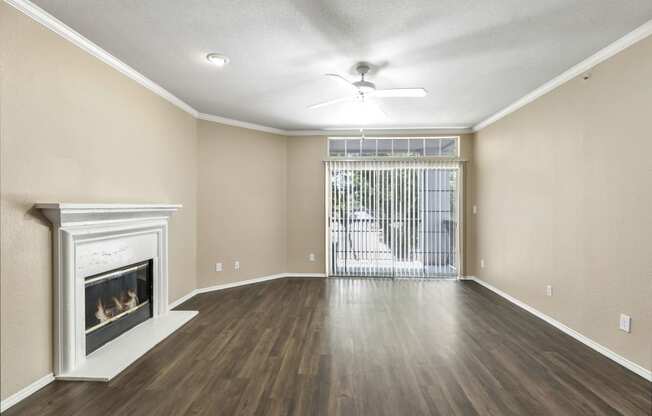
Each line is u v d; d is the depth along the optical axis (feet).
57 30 8.13
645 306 8.19
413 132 19.19
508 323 11.93
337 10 7.57
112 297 10.19
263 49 9.49
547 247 12.11
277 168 19.19
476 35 8.64
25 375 7.29
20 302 7.21
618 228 8.98
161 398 7.25
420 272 19.24
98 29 8.46
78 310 8.43
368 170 19.43
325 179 19.45
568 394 7.45
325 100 14.06
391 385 7.80
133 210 10.03
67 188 8.53
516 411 6.82
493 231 16.47
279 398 7.26
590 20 7.93
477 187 18.49
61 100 8.32
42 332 7.70
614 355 9.07
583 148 10.32
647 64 8.14
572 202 10.80
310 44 9.18
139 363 8.84
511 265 14.69
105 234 9.38
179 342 10.23
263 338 10.54
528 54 9.73
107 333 9.95
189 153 15.16
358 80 11.76
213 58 9.96
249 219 17.92
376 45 9.20
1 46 6.88
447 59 10.05
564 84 11.19
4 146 6.93
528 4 7.30
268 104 14.64
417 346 9.95
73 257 8.18
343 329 11.31
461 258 19.03
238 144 17.44
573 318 10.71
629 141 8.65
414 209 19.21
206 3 7.36
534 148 12.97
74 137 8.75
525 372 8.43
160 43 9.19
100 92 9.69
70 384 7.79
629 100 8.64
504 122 15.38
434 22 8.05
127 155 10.96
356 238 19.52
